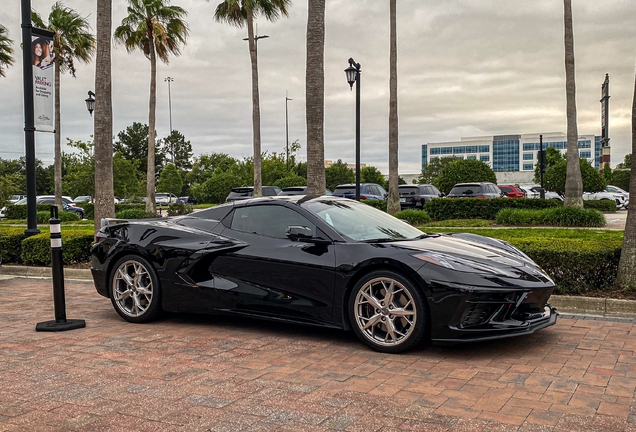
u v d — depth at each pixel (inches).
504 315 182.1
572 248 262.2
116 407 139.3
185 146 4033.0
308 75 423.2
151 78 1137.4
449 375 161.8
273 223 218.5
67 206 1291.8
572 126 757.3
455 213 820.6
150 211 1135.6
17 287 339.3
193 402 142.0
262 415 132.9
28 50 424.2
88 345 200.1
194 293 222.8
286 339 205.6
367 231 213.3
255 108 1037.8
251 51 1026.1
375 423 127.3
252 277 211.5
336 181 1669.5
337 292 194.4
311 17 421.1
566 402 139.0
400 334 183.5
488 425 125.4
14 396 148.4
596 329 213.3
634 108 253.0
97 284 245.8
